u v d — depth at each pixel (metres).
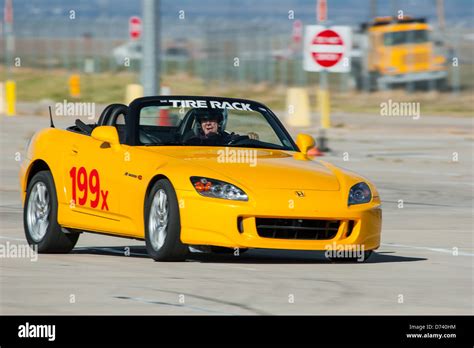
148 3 61.28
